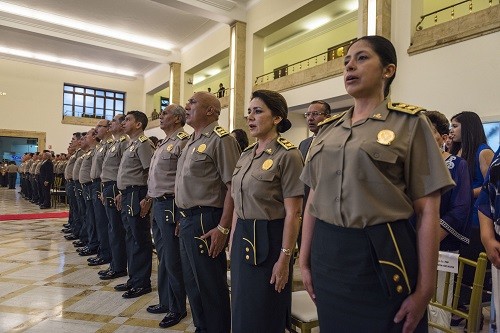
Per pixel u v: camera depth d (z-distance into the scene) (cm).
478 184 259
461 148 271
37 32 1041
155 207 264
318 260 121
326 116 265
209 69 1416
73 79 1596
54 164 1006
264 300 166
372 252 108
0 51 1405
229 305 221
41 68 1532
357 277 110
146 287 319
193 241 214
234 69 959
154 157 272
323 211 119
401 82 586
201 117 230
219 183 219
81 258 438
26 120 1505
